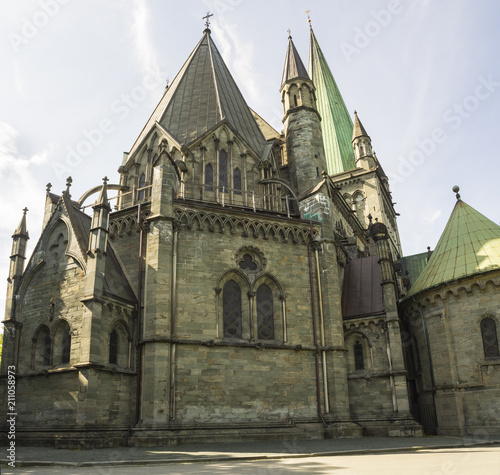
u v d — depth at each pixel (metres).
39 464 19.28
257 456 21.17
